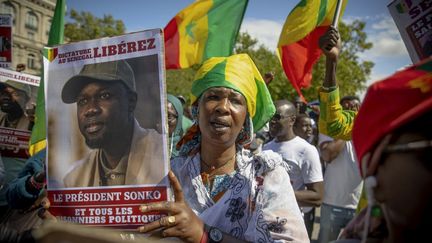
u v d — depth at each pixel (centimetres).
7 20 437
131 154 154
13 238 215
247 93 179
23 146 332
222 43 345
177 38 354
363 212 113
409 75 89
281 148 369
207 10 346
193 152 187
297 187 359
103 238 78
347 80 1875
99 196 156
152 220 150
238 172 173
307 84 322
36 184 196
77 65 162
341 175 396
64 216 159
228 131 172
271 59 1981
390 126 83
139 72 155
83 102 160
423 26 186
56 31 299
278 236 159
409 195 80
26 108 341
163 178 150
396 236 85
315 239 590
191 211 146
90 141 159
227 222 164
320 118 247
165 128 151
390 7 195
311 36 312
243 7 342
